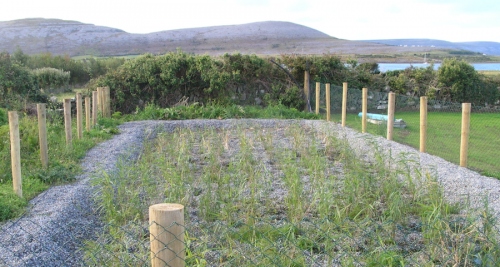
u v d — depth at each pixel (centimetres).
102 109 1512
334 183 638
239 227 534
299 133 1122
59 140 947
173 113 1586
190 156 927
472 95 1834
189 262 423
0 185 648
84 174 756
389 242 489
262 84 1831
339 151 950
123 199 612
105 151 960
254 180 647
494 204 594
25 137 880
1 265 416
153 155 877
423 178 714
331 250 446
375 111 1789
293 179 624
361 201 579
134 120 1556
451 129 1271
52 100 1609
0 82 1436
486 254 422
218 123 1438
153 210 270
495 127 1316
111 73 1738
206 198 583
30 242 466
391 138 1084
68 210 567
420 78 1872
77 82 2897
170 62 1752
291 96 1764
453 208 577
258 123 1415
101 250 443
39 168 736
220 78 1734
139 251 456
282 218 565
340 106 1827
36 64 2900
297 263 414
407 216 561
